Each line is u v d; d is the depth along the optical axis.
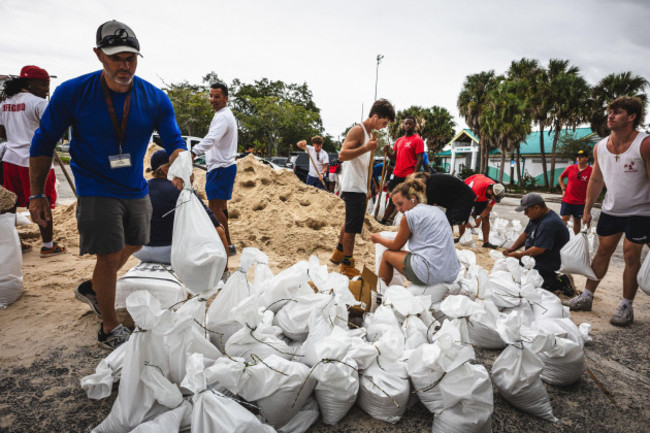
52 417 1.73
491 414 1.85
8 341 2.33
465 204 4.58
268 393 1.62
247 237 4.89
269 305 2.41
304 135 47.94
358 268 4.42
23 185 3.67
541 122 29.56
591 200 3.59
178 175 1.94
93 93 1.97
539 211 3.76
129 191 2.14
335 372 1.71
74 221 5.25
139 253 2.78
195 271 1.81
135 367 1.57
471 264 3.47
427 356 1.81
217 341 2.10
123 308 2.42
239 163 6.56
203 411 1.44
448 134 40.00
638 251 3.17
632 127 3.07
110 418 1.57
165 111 2.25
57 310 2.75
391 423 1.84
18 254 2.87
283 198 5.89
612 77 27.78
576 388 2.28
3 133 3.66
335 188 9.61
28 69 3.62
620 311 3.29
